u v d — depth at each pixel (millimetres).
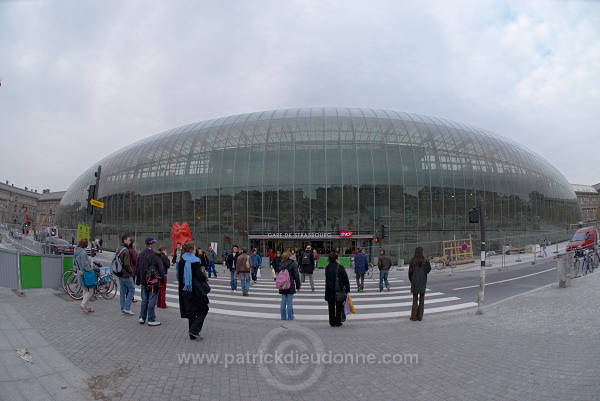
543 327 7977
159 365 5496
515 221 41969
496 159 41688
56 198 135500
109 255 36375
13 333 6062
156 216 39562
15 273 10500
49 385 4316
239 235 35219
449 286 16750
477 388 4836
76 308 9172
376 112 40531
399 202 35125
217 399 4457
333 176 34844
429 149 37594
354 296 14312
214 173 36969
